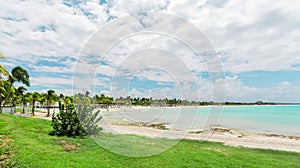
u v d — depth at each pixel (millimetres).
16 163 5848
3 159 6180
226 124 24016
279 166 7289
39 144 8031
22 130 10680
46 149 7414
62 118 10391
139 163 6562
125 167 6184
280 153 10164
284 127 22609
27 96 45500
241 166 6848
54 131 10703
